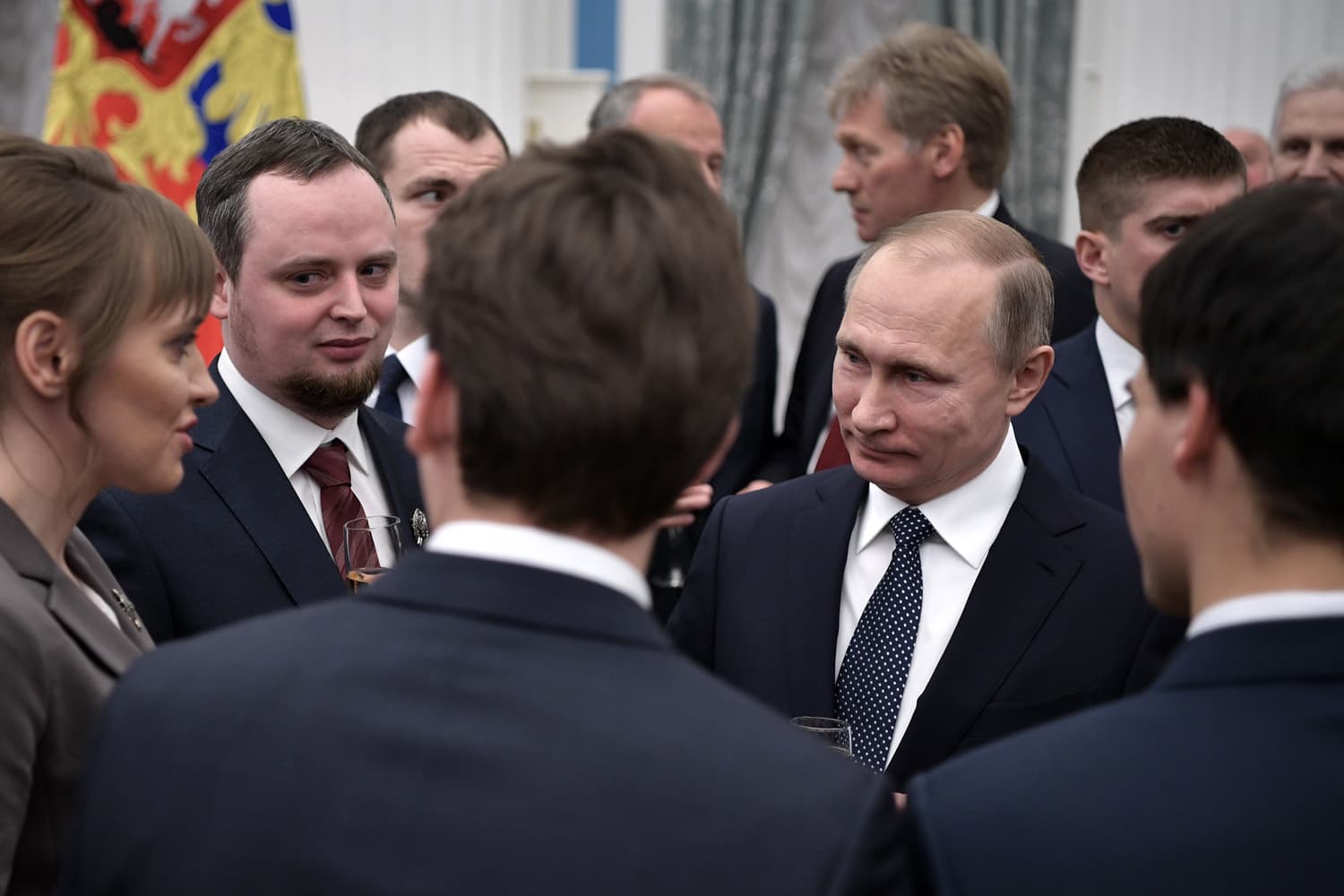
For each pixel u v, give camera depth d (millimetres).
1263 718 883
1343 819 845
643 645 905
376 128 3312
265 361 2029
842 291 3445
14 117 6441
